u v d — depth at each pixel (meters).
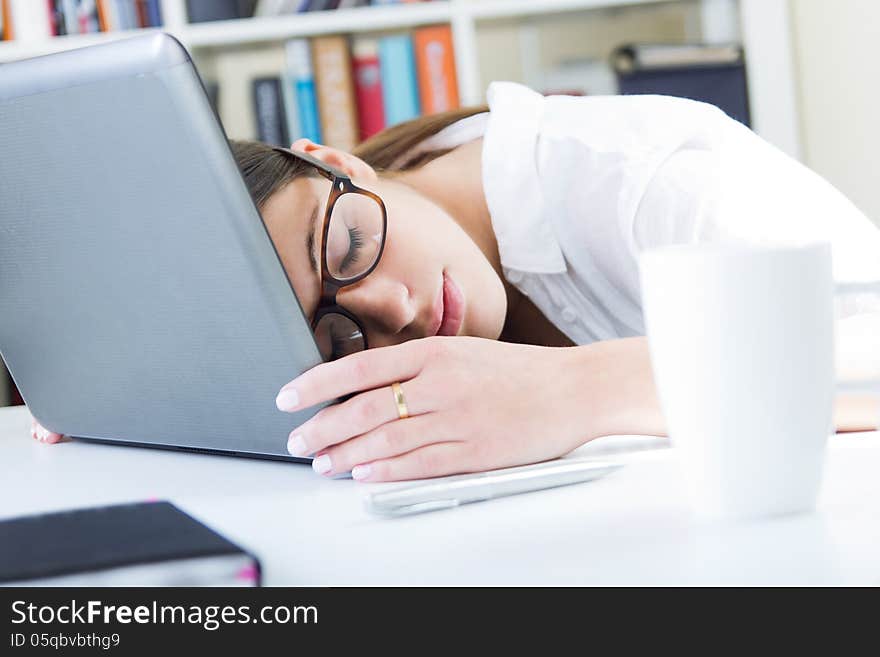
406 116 2.29
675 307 0.44
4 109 0.59
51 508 0.59
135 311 0.64
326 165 0.89
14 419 1.08
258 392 0.63
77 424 0.80
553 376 0.66
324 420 0.61
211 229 0.56
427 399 0.61
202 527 0.41
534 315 1.27
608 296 1.17
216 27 2.29
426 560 0.42
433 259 0.97
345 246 0.87
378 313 0.90
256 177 0.83
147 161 0.55
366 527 0.48
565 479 0.54
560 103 1.19
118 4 2.27
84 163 0.58
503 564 0.41
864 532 0.41
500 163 1.15
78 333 0.70
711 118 1.07
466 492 0.51
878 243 0.95
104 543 0.38
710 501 0.45
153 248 0.59
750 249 0.43
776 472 0.44
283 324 0.58
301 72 2.27
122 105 0.54
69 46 2.25
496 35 2.54
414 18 2.30
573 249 1.15
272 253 0.56
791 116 2.32
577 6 2.35
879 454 0.57
